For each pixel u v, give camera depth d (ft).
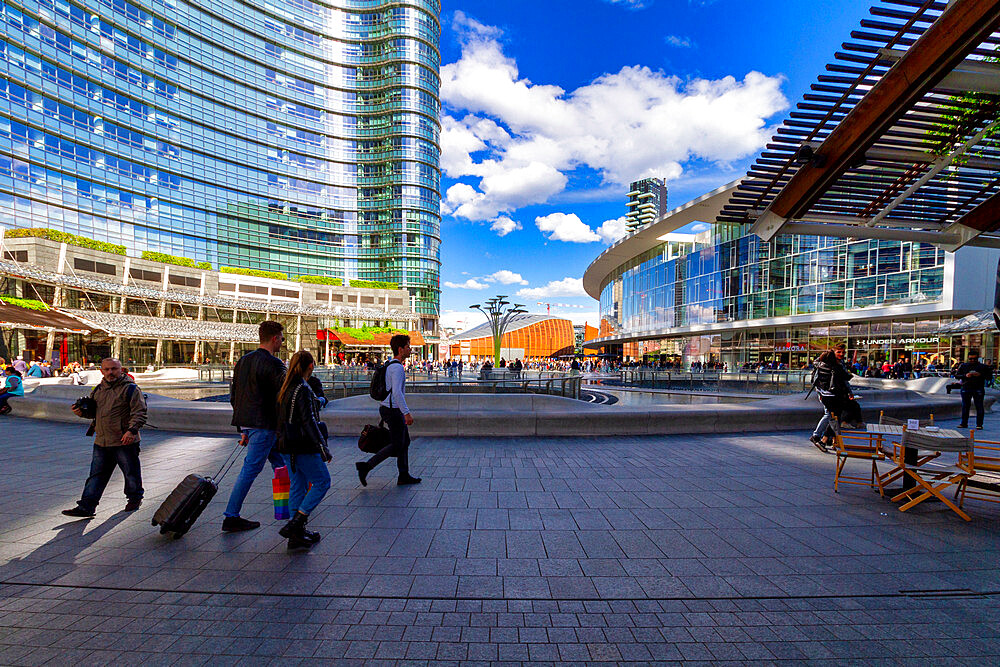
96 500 14.28
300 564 10.98
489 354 252.42
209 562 11.06
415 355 213.66
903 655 7.69
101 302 135.64
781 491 17.19
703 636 8.23
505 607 9.16
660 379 87.56
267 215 246.06
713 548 12.04
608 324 241.35
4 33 153.89
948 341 91.25
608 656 7.68
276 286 194.90
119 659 7.45
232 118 233.76
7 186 155.53
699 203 122.01
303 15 260.83
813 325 114.83
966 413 32.45
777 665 7.46
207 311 169.58
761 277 125.49
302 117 261.65
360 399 34.35
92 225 180.96
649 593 9.72
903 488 16.71
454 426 28.30
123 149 191.93
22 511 14.75
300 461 12.13
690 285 150.71
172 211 209.46
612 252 181.88
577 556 11.52
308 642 7.95
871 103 16.10
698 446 25.73
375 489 17.33
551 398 31.58
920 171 19.76
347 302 213.66
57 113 169.99
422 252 274.57
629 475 19.47
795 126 17.62
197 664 7.35
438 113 293.84
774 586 10.03
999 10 12.46
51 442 26.96
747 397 65.26
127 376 14.80
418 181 276.62
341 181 272.51
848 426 20.90
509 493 16.85
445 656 7.63
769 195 22.36
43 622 8.48
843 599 9.52
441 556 11.48
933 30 13.70
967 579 10.39
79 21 176.55
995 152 18.43
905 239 23.98
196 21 219.00
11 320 54.54
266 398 12.94
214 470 20.22
